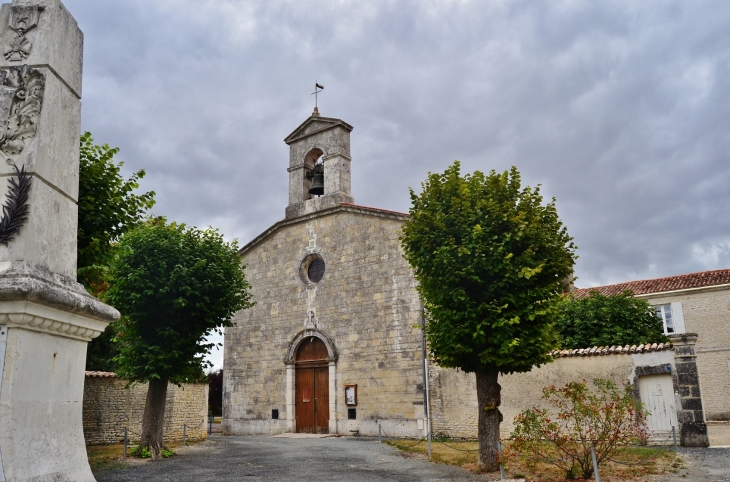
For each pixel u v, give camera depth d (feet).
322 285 75.10
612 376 51.08
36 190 15.15
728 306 83.82
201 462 45.16
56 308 14.82
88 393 57.88
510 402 54.80
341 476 37.99
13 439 13.24
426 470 40.04
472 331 38.47
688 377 47.88
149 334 47.65
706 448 45.65
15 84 15.72
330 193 76.79
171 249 47.57
